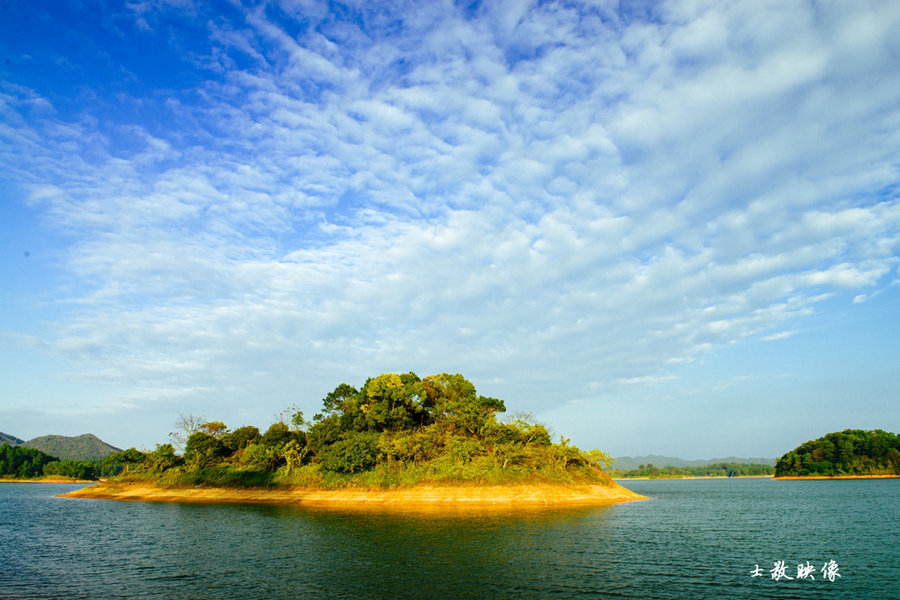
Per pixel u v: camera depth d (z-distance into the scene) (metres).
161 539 46.56
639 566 34.34
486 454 90.25
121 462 118.88
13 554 40.03
